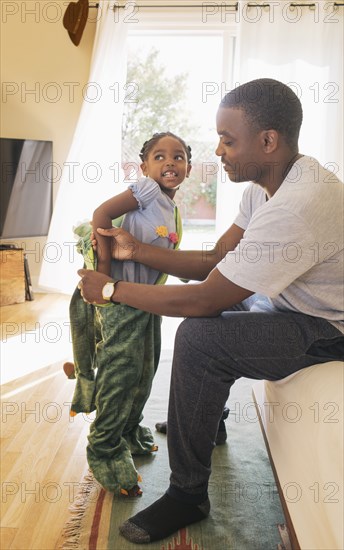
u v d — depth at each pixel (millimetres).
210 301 1347
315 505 1061
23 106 4285
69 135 4340
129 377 1588
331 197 1294
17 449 1865
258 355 1355
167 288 1395
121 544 1377
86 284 1502
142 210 1626
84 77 4273
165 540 1396
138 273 1631
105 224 1554
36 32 4215
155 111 4469
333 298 1377
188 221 4695
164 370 2641
